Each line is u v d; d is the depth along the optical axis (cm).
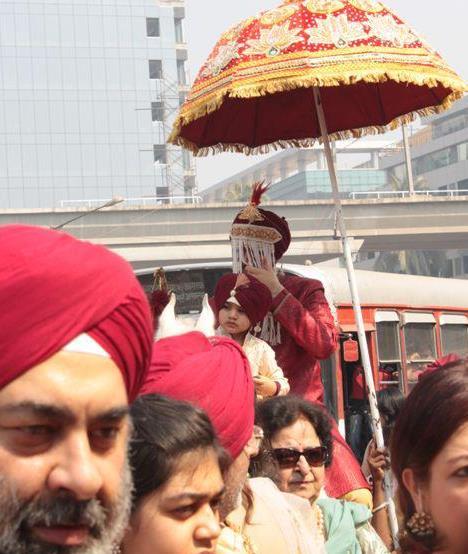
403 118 755
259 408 500
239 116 754
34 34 13875
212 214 6819
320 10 652
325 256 6925
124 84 13938
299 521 356
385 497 646
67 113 13850
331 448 505
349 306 1456
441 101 736
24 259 200
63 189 13788
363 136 770
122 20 14000
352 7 655
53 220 6900
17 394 200
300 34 642
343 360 1426
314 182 17312
